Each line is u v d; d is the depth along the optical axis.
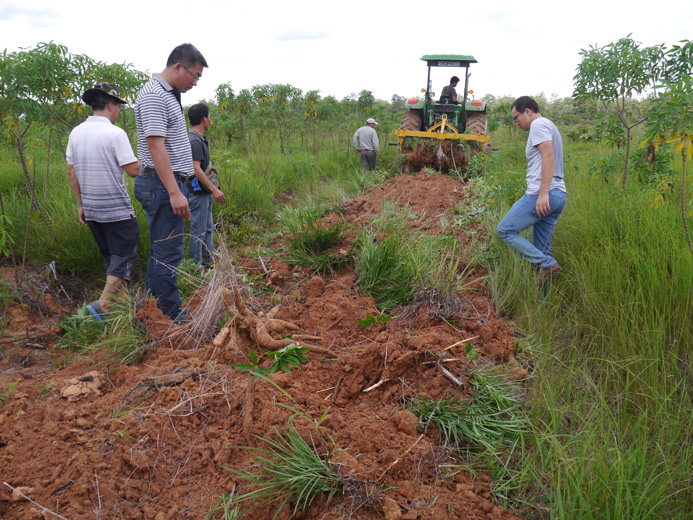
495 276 3.91
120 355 2.73
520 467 2.13
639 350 2.73
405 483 1.94
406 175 8.09
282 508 1.81
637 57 4.83
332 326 3.17
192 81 3.22
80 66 5.01
